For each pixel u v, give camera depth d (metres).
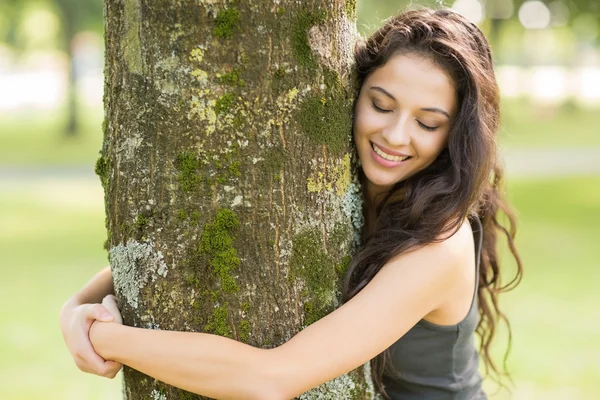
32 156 17.05
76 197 12.09
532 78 34.19
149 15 1.73
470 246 2.14
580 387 4.71
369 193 2.27
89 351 1.84
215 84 1.74
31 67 43.41
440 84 2.00
